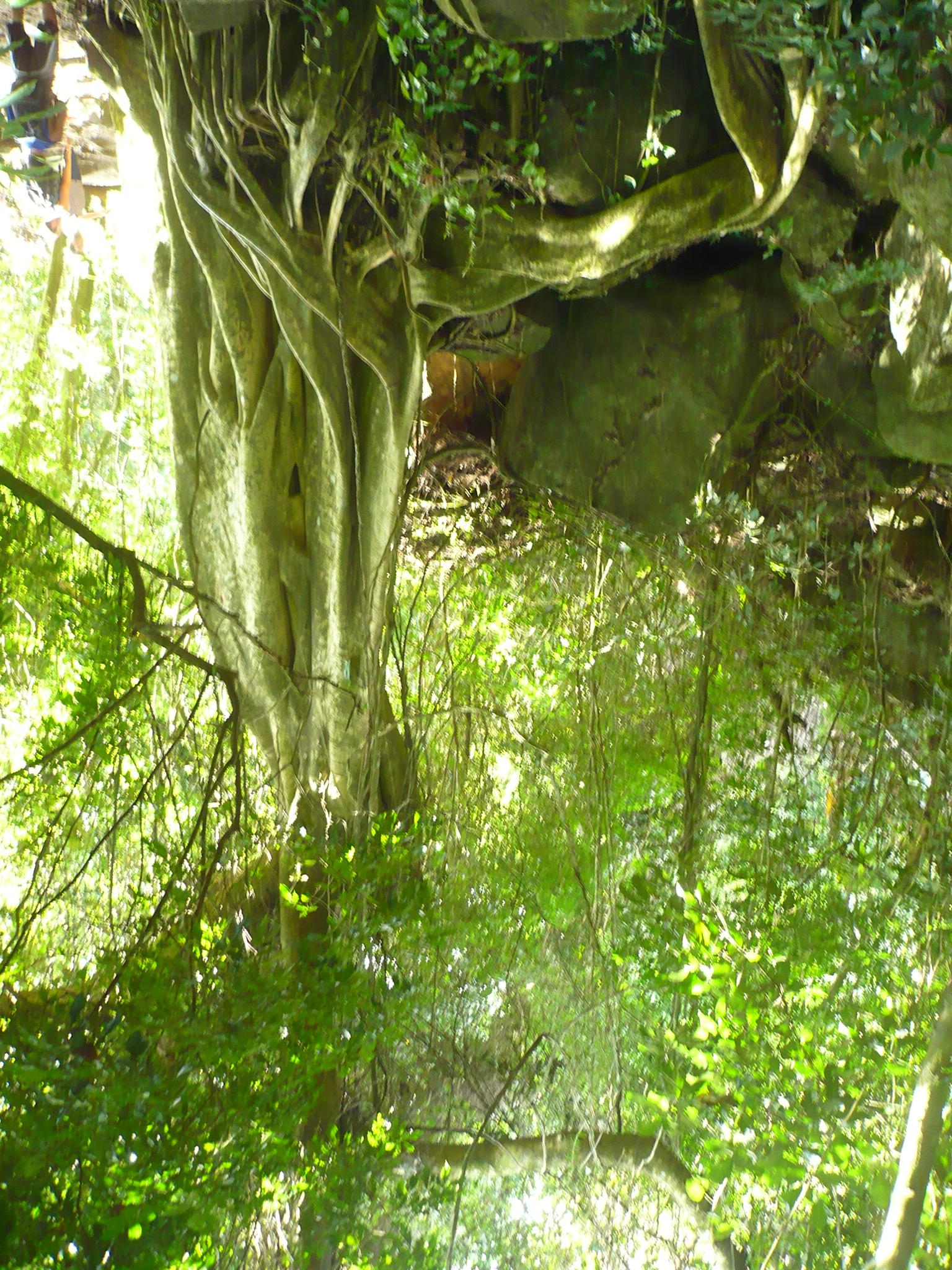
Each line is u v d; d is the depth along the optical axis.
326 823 7.02
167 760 7.12
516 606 9.00
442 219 6.00
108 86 6.09
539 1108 7.86
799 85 4.58
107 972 5.86
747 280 6.68
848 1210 4.91
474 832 8.29
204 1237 5.13
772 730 8.26
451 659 8.55
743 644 7.84
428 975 7.25
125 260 9.70
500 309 6.62
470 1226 7.55
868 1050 5.01
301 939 6.46
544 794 8.45
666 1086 5.50
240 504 6.66
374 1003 5.88
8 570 6.03
